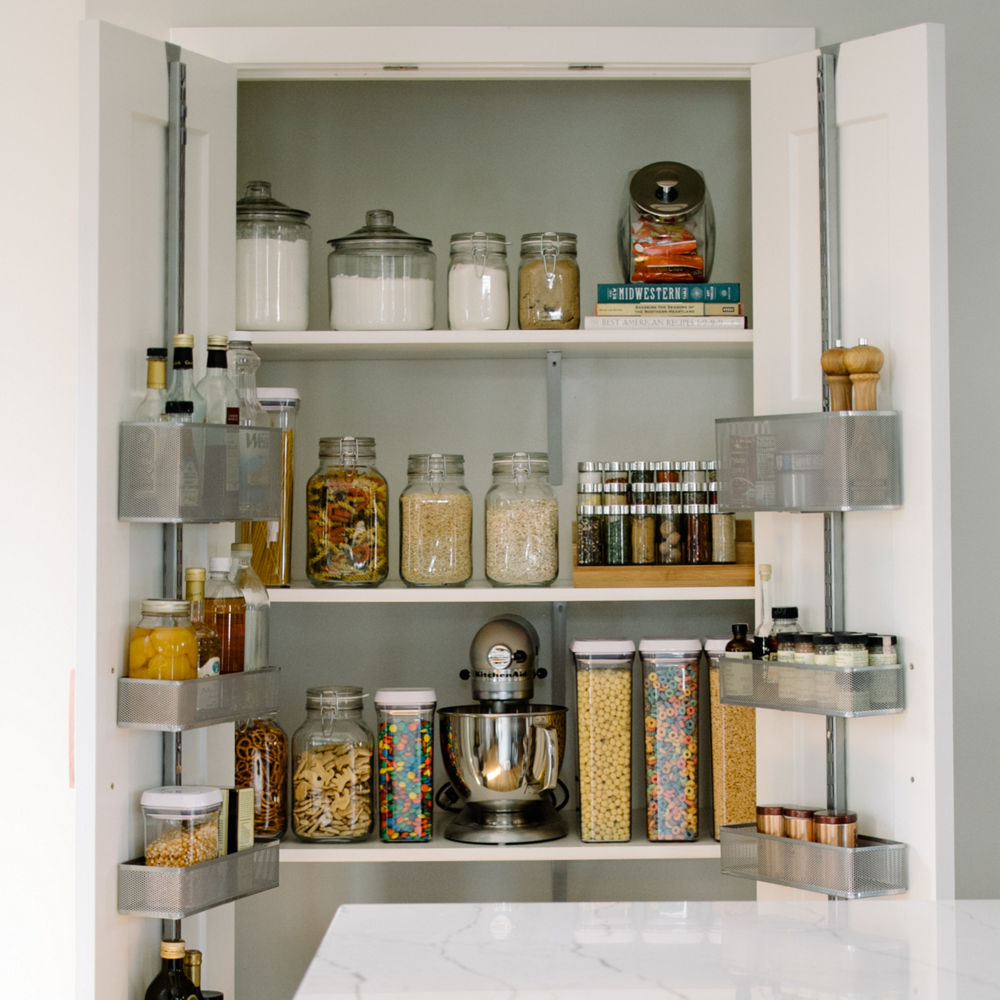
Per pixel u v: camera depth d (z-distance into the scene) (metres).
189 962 2.04
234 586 2.13
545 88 2.71
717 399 2.68
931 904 1.35
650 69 2.39
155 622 1.92
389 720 2.35
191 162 2.14
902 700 2.03
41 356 2.54
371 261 2.38
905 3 2.46
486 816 2.37
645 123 2.70
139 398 1.99
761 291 2.27
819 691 2.00
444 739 2.40
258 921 2.64
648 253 2.42
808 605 2.22
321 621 2.68
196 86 2.14
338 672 2.68
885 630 2.08
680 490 2.40
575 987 1.07
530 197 2.71
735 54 2.38
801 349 2.22
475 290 2.38
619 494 2.39
